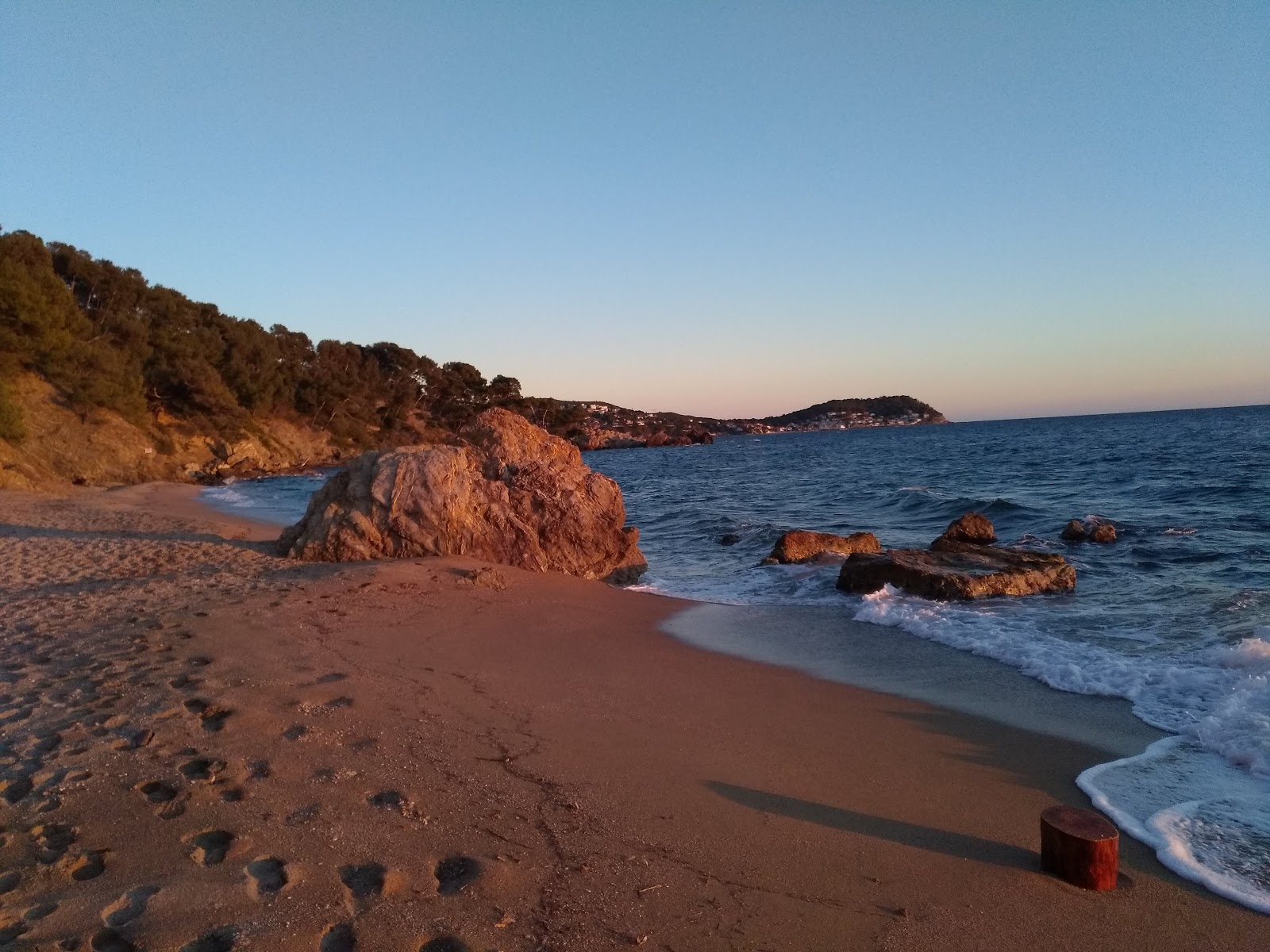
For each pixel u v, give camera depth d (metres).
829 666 8.55
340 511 13.98
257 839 4.05
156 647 7.55
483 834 4.30
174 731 5.44
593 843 4.31
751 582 14.40
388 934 3.32
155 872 3.69
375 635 8.62
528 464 15.40
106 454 40.81
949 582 11.95
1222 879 4.11
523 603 10.91
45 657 7.22
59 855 3.82
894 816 4.84
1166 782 5.41
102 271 54.19
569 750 5.70
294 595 10.24
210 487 41.28
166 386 52.09
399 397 89.25
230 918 3.35
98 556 13.46
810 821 4.73
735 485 41.28
